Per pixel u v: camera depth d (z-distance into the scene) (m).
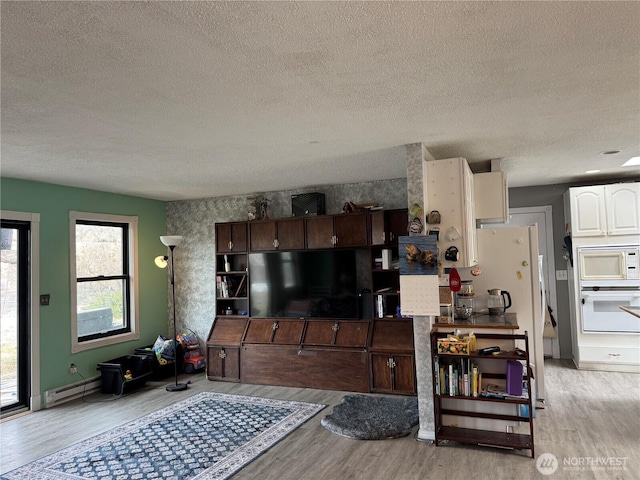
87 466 3.40
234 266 6.40
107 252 5.92
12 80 2.27
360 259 5.61
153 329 6.48
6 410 4.66
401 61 2.15
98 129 3.12
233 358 5.73
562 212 6.20
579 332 5.66
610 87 2.56
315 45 1.96
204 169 4.58
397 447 3.53
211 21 1.74
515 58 2.15
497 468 3.11
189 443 3.77
